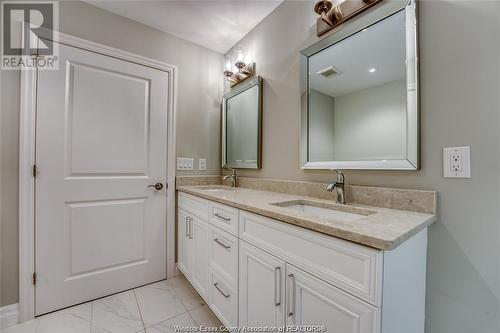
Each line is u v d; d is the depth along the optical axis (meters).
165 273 2.02
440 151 0.94
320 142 1.40
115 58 1.79
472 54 0.86
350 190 1.23
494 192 0.82
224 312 1.30
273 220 0.97
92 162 1.69
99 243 1.71
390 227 0.73
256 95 1.90
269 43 1.81
